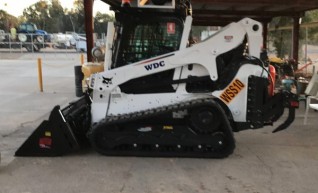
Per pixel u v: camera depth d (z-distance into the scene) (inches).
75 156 208.8
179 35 212.4
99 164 197.0
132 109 214.7
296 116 314.7
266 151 221.6
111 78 212.1
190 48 209.9
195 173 185.6
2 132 264.1
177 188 167.8
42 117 312.0
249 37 213.9
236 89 211.3
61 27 2568.9
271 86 222.5
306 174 185.2
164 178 179.2
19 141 240.7
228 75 212.1
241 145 233.5
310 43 701.9
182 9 210.7
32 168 191.0
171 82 213.8
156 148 207.8
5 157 207.5
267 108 216.1
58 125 206.1
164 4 202.7
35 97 411.5
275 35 761.0
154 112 203.5
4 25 2249.0
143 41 214.2
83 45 1306.6
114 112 214.8
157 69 211.2
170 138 205.8
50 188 167.2
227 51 210.5
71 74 645.3
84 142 226.7
